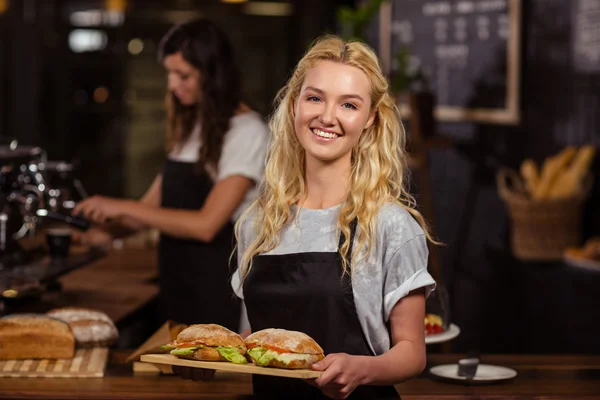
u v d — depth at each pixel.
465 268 6.14
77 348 2.89
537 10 5.52
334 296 2.15
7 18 7.88
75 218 3.56
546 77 5.48
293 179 2.30
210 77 3.58
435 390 2.56
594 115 5.12
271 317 2.22
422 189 5.18
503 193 5.29
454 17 6.12
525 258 5.13
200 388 2.55
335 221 2.21
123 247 5.02
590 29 5.10
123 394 2.48
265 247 2.25
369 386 2.21
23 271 3.38
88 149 8.24
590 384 2.63
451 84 6.18
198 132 3.72
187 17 8.06
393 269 2.13
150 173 8.35
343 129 2.15
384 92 2.21
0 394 2.47
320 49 2.20
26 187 3.47
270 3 7.94
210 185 3.67
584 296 4.57
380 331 2.17
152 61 8.18
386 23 6.76
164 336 2.75
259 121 3.68
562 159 5.15
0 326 2.76
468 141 6.14
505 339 5.42
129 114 8.26
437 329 2.93
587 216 5.23
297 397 2.23
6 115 7.98
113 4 8.00
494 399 2.50
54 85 8.06
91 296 3.72
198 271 3.68
